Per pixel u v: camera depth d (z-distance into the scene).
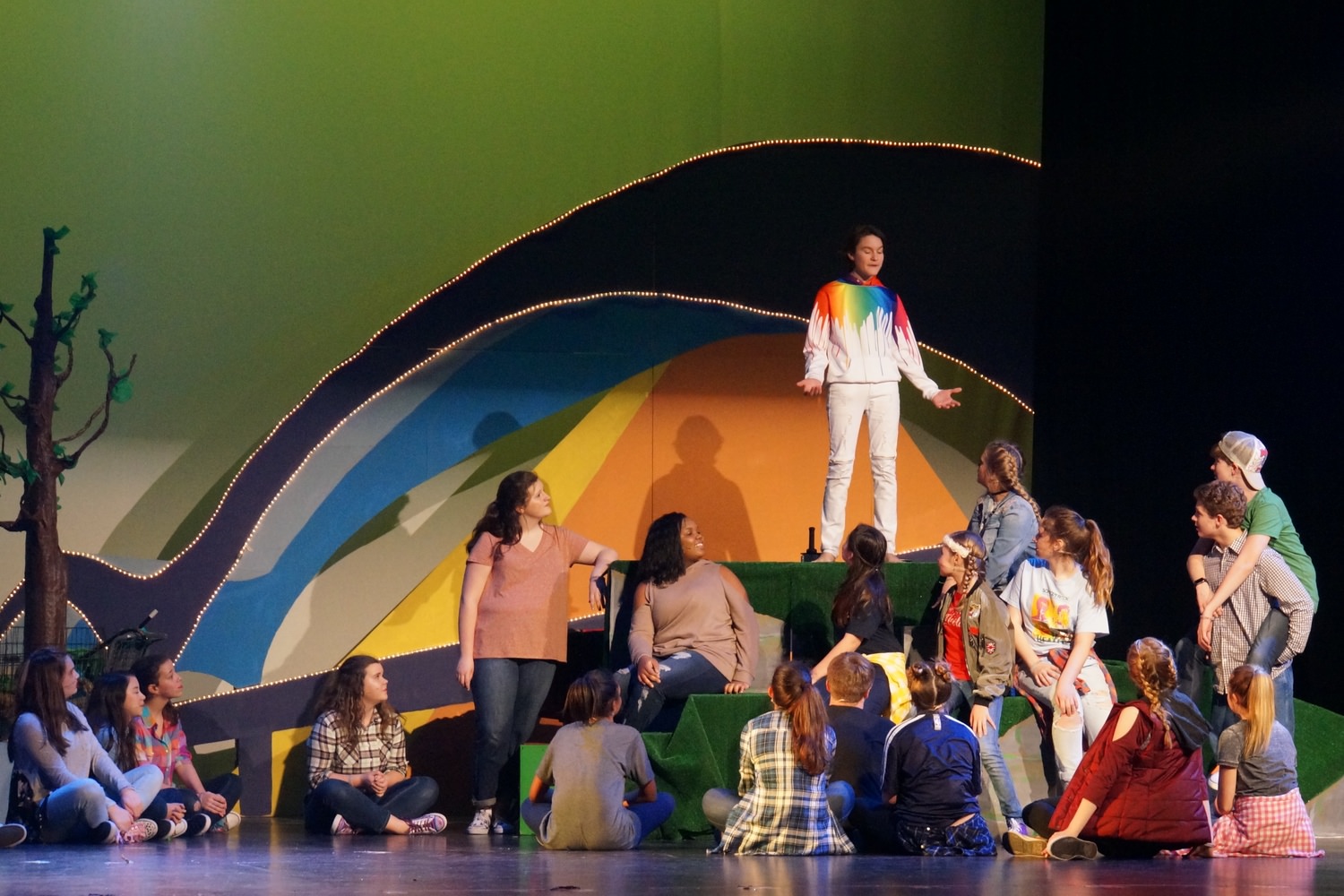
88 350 14.23
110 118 14.35
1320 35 13.19
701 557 12.58
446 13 14.98
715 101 15.50
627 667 12.67
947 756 10.63
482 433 14.91
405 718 14.67
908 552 15.63
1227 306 13.98
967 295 15.87
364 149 14.79
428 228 14.88
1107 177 15.20
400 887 8.23
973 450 15.80
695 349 15.37
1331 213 13.12
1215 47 14.11
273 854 10.30
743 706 11.85
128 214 14.35
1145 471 14.70
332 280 14.70
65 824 11.10
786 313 15.54
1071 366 15.52
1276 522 12.02
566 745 10.94
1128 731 10.42
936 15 15.93
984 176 15.95
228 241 14.54
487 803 12.42
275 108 14.66
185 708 14.20
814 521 15.48
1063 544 11.66
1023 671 11.80
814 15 15.72
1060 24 15.77
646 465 15.21
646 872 9.13
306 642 14.47
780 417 15.49
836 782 10.94
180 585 14.28
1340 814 12.48
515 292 15.04
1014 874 9.09
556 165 15.15
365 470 14.68
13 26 14.19
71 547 14.08
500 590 12.66
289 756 14.38
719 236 15.45
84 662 13.76
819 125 15.69
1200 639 12.05
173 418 14.37
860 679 11.22
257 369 14.54
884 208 15.77
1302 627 11.84
